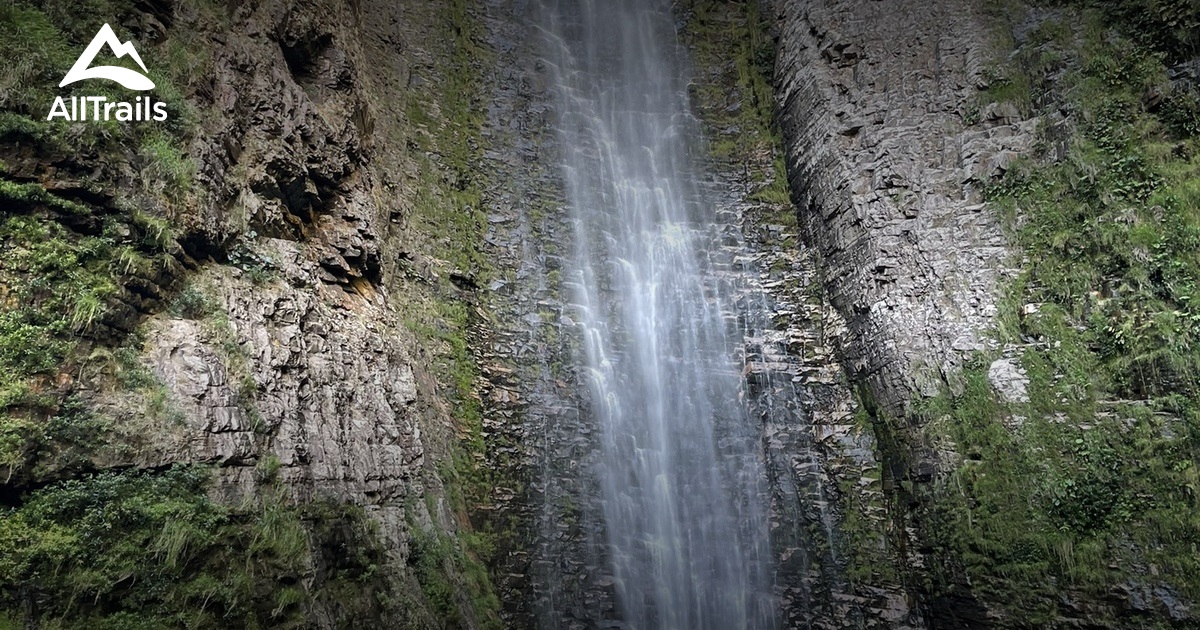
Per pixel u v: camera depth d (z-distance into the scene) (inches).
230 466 226.8
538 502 389.7
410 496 305.7
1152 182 365.4
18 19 236.2
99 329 216.1
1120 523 311.9
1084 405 338.6
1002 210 402.9
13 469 186.7
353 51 459.8
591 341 460.1
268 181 308.3
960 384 370.6
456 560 324.5
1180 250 342.0
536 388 427.2
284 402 259.0
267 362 260.5
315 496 252.5
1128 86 398.0
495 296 452.1
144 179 244.8
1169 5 398.3
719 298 486.0
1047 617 315.3
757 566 395.5
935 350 386.6
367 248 364.8
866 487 395.2
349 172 382.9
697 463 429.4
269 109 324.5
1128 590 301.1
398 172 457.4
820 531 394.9
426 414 362.3
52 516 188.9
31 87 227.3
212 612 202.4
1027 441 343.3
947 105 451.8
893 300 414.0
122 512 197.8
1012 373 360.2
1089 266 364.2
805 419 429.7
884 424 398.9
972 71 451.2
